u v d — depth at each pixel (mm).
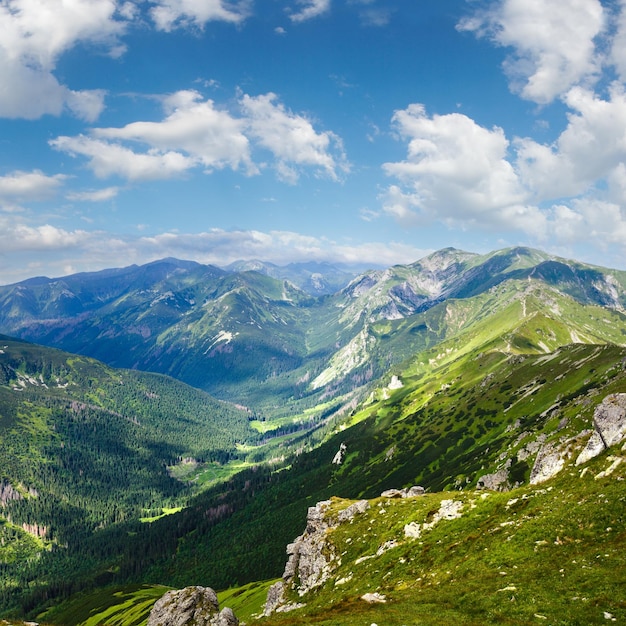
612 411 66750
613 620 32344
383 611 44875
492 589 43656
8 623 50938
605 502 51094
